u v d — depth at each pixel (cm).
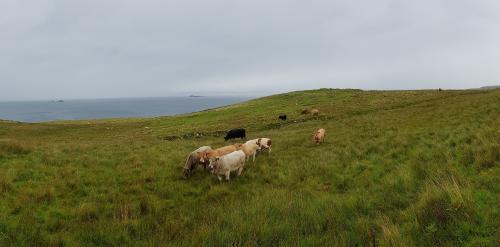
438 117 2508
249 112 5875
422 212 716
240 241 702
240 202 1025
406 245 603
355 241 679
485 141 1255
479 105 2678
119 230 813
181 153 1878
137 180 1293
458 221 659
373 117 3178
